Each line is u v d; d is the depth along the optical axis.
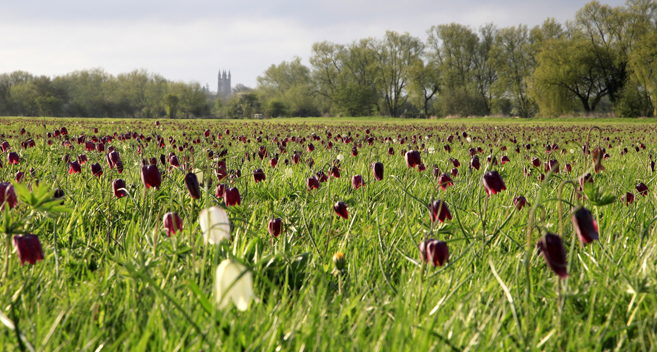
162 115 117.50
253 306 1.92
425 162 7.31
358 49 90.06
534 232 3.06
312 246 2.89
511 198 4.33
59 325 1.77
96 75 119.62
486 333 1.75
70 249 2.69
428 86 83.06
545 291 2.07
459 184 4.91
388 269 2.59
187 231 2.78
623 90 60.88
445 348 1.62
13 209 2.40
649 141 15.77
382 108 101.50
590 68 63.38
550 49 63.38
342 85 91.94
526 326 1.80
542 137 18.06
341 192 4.68
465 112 80.81
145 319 1.82
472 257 2.55
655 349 1.66
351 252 2.79
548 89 63.88
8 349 1.54
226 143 11.34
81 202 3.71
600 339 1.75
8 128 19.28
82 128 21.20
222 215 1.72
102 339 1.71
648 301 2.01
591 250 2.58
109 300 2.04
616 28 60.75
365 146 11.18
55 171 4.92
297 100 101.56
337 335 1.67
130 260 2.30
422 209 3.77
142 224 3.07
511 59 75.06
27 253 1.86
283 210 3.77
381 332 1.76
